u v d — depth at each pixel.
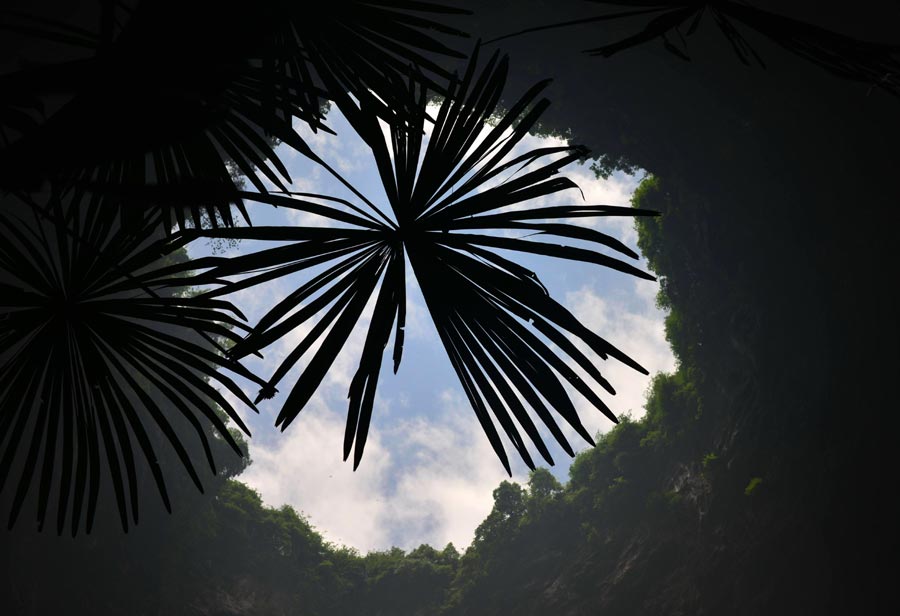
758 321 31.19
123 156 0.72
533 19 25.36
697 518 34.16
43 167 0.67
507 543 49.47
